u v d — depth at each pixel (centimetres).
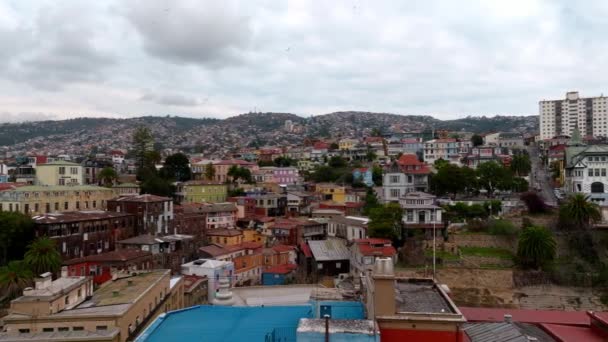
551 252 8725
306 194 16488
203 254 10169
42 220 9375
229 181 19888
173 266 10050
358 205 14038
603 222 10012
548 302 8506
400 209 10269
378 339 2591
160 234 11362
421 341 2848
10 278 7469
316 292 4031
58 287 4784
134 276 5994
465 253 9519
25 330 4350
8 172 18312
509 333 3594
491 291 8656
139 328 4806
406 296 3450
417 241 9794
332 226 12388
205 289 7456
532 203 11050
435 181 13238
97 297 5081
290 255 11412
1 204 10869
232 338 3045
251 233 12738
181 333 3161
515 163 16000
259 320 3444
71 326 4334
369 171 17725
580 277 8594
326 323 2698
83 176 17325
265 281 9994
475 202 11556
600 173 12112
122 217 10950
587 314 4872
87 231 10019
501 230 9756
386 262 2933
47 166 14625
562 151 17125
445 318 2839
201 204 14388
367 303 3266
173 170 19150
